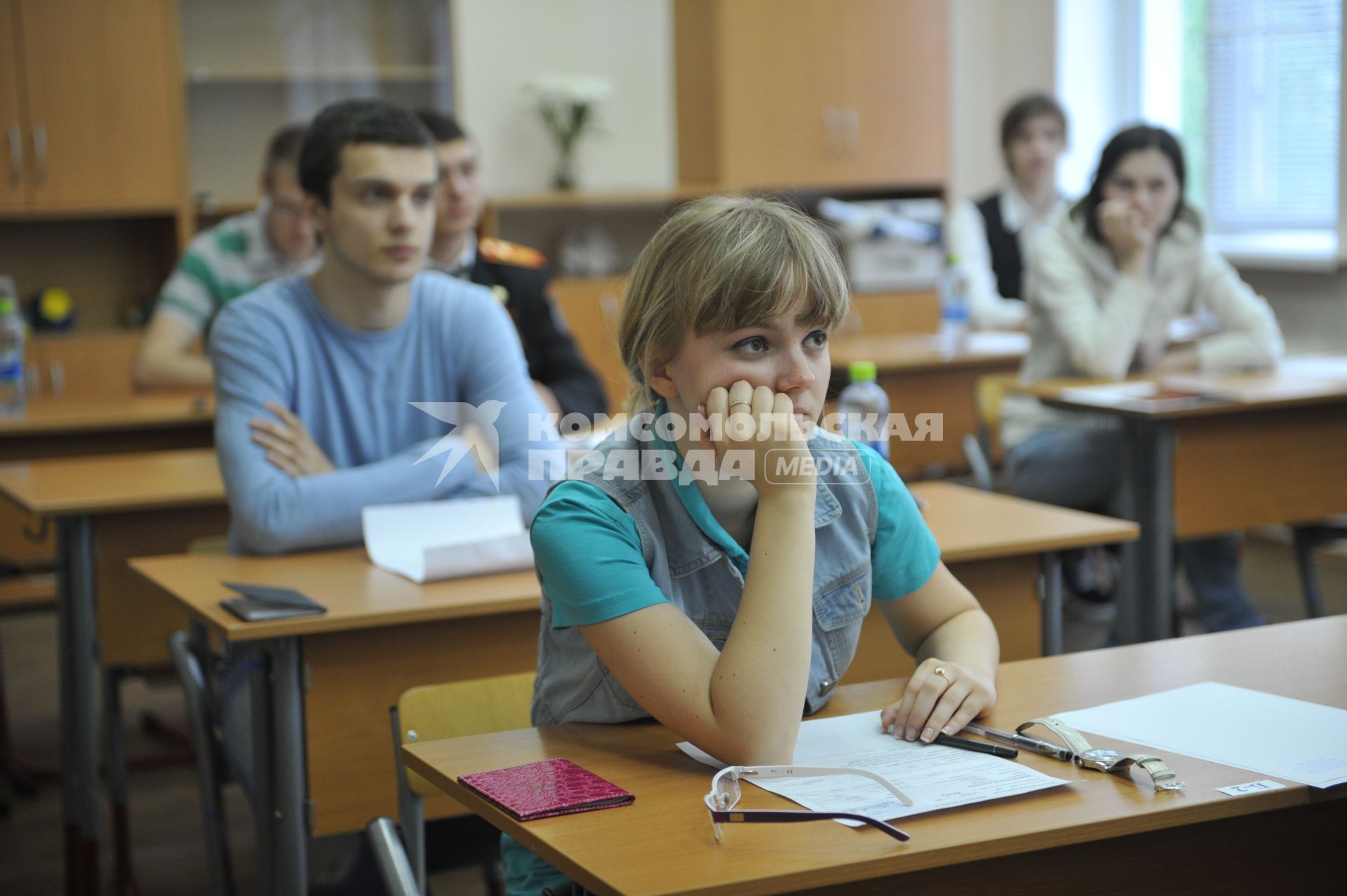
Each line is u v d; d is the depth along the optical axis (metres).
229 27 6.46
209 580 2.55
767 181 7.20
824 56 7.22
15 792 3.97
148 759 4.16
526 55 7.21
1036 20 7.52
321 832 2.33
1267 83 6.48
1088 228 4.54
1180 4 6.93
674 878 1.14
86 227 6.72
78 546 3.21
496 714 1.96
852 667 2.52
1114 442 4.09
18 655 5.39
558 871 1.56
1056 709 1.62
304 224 5.12
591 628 1.51
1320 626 2.02
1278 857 1.45
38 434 4.42
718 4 7.01
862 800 1.31
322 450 2.95
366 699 2.35
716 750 1.44
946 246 6.38
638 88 7.45
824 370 1.53
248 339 2.85
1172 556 3.70
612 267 7.21
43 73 6.12
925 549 1.79
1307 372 4.43
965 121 7.89
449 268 4.11
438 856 2.25
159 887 3.32
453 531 2.74
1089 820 1.25
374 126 2.80
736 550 1.60
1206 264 4.61
